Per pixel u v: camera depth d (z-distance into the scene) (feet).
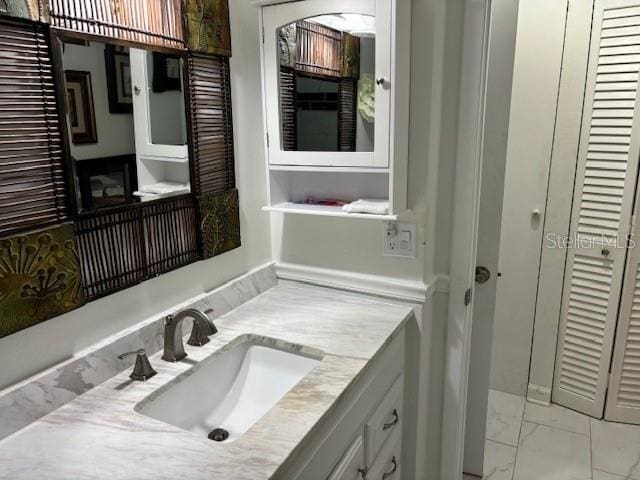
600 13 6.40
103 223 3.60
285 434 3.06
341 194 5.29
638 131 6.40
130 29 3.64
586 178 6.92
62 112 3.21
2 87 2.87
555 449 7.00
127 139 3.72
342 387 3.59
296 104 4.68
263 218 5.56
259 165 5.35
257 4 4.55
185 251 4.42
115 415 3.29
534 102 7.09
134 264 3.91
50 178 3.20
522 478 6.47
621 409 7.46
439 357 5.51
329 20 4.36
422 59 4.53
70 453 2.93
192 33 4.17
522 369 8.17
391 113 4.28
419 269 5.02
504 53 5.21
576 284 7.37
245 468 2.77
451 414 5.59
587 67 6.62
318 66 4.49
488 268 5.82
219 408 4.24
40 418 3.26
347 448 3.89
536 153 7.23
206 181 4.56
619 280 6.95
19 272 3.04
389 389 4.77
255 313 4.98
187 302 4.50
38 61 3.04
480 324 6.01
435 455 5.86
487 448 7.05
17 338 3.15
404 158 4.67
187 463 2.82
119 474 2.75
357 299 5.35
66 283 3.34
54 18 3.11
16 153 2.98
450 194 5.02
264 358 4.47
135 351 3.93
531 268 7.69
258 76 5.17
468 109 4.71
